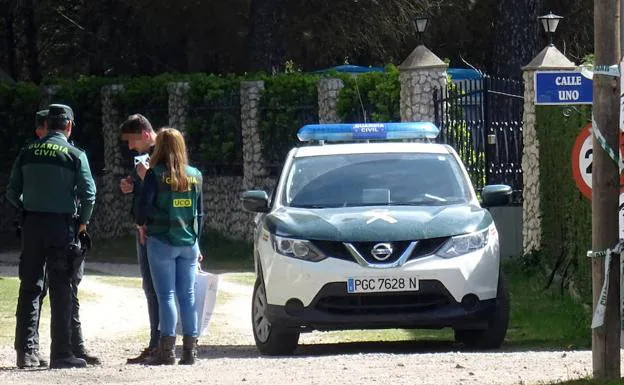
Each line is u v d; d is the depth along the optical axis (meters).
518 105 39.09
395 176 23.38
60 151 19.62
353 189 23.11
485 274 21.27
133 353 23.47
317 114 48.25
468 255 21.19
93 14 69.06
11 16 73.00
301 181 23.44
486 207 23.33
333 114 46.78
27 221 19.72
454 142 40.34
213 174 52.84
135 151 20.67
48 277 19.86
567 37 68.88
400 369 18.19
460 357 19.69
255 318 22.61
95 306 31.94
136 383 17.28
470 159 39.81
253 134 50.16
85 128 57.16
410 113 41.16
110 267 45.41
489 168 39.19
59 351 19.86
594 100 16.00
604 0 15.74
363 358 19.91
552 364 18.58
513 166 39.16
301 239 21.20
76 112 57.25
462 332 22.92
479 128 39.59
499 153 39.19
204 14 63.69
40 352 23.03
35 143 19.69
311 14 64.56
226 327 28.05
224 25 64.44
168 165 19.53
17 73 77.44
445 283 20.95
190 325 19.94
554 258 32.88
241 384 16.92
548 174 33.38
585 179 19.11
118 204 55.84
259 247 22.12
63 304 19.81
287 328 21.31
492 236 21.73
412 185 23.19
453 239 21.20
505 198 23.06
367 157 23.89
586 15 68.44
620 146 15.78
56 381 17.81
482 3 68.62
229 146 51.50
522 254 36.91
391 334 26.22
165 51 70.69
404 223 21.25
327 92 46.94
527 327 25.55
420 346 23.70
